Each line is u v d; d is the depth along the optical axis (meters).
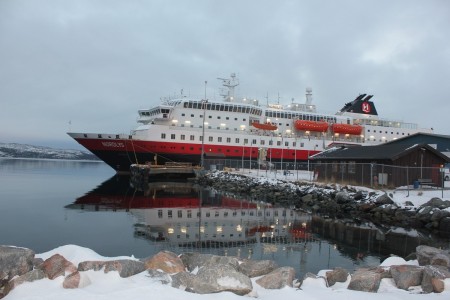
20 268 6.27
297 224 20.02
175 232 17.34
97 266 6.43
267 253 13.46
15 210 23.83
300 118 63.69
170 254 7.51
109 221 20.25
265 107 64.12
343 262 12.30
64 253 7.83
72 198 30.77
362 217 22.61
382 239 16.38
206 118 56.03
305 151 59.69
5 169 83.25
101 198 31.06
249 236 16.64
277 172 49.22
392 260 8.98
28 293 5.61
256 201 30.25
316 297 5.98
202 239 15.85
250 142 56.16
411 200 22.69
